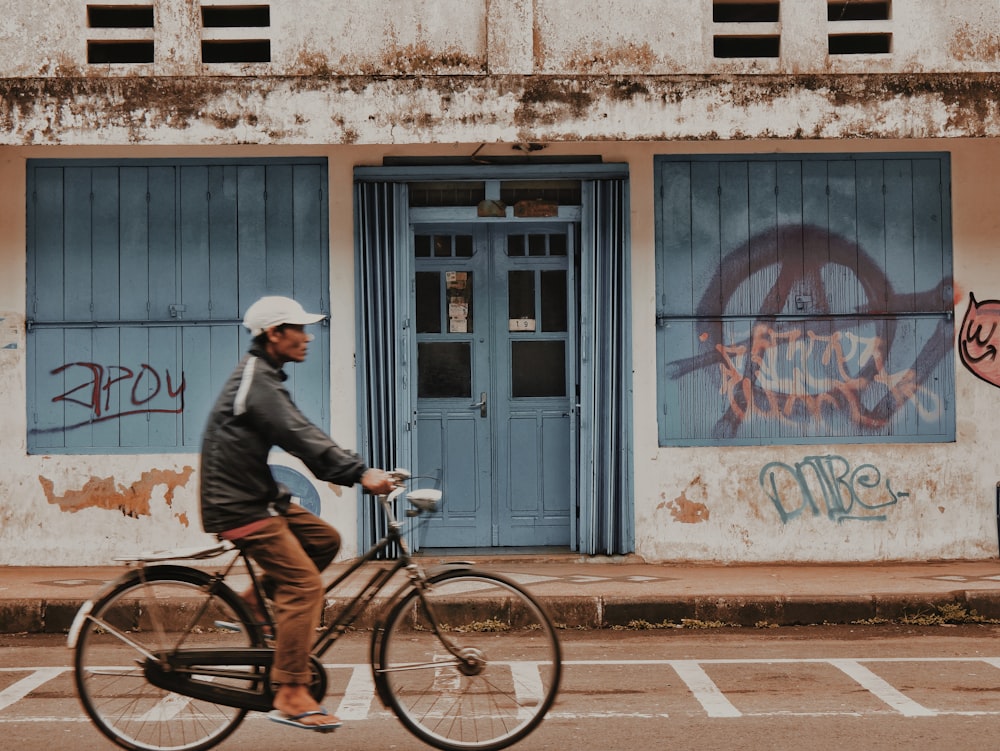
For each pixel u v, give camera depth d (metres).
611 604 8.60
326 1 9.82
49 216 10.13
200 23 9.80
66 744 5.55
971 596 8.75
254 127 9.58
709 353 10.24
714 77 9.62
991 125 9.69
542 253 10.52
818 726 5.84
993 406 10.30
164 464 10.12
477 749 5.29
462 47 9.84
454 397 10.51
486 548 10.46
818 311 10.27
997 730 5.76
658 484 10.21
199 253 10.17
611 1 9.87
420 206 10.30
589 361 10.23
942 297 10.30
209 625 5.22
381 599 8.67
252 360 5.11
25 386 10.12
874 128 9.66
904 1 9.93
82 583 9.23
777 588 9.00
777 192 10.27
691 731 5.75
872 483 10.23
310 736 5.69
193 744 5.28
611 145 10.20
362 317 10.14
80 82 9.52
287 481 10.15
